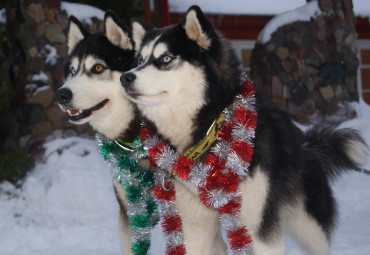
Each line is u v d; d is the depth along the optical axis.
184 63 2.74
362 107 8.34
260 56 8.06
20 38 6.54
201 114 2.78
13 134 6.75
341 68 8.10
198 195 2.88
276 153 2.88
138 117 3.35
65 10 6.63
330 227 3.45
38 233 4.81
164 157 2.84
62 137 6.33
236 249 2.76
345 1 8.23
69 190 5.55
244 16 11.25
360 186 6.17
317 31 8.05
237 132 2.72
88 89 3.32
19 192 5.67
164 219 3.05
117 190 3.39
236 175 2.71
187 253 3.06
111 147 3.43
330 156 3.61
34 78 6.39
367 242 4.09
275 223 2.84
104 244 4.60
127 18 7.30
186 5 11.00
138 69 2.73
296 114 7.85
